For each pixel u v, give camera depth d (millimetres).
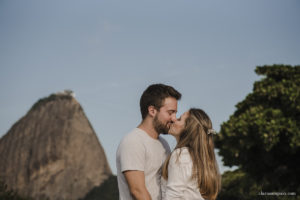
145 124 3150
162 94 3096
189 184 2828
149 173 2973
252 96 11914
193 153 2951
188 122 3109
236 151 10625
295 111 10461
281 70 12219
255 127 10117
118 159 3000
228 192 9547
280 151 10609
